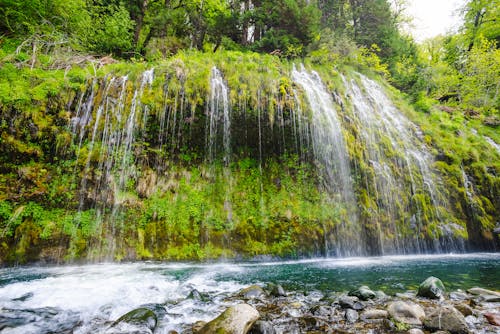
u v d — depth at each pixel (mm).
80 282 5984
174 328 3768
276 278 6500
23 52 10703
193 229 8953
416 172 12211
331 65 14766
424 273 6988
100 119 9438
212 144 10266
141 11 17281
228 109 10242
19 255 7562
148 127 9734
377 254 10117
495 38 25312
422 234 10859
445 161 13094
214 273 7027
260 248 9008
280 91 10875
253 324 3559
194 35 17078
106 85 9844
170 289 5562
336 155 11102
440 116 15969
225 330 3289
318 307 4359
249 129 10461
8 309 4395
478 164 13125
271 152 10742
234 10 17266
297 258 9078
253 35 17688
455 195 12125
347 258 9453
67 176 8688
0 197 7879
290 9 14578
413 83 17719
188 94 10047
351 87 13977
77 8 12797
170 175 9664
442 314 3684
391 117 14047
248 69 11180
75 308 4488
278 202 9914
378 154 11938
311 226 9625
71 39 12211
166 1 18344
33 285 5734
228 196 9805
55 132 8883
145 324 3727
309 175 10594
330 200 10336
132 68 10477
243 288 5625
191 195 9484
